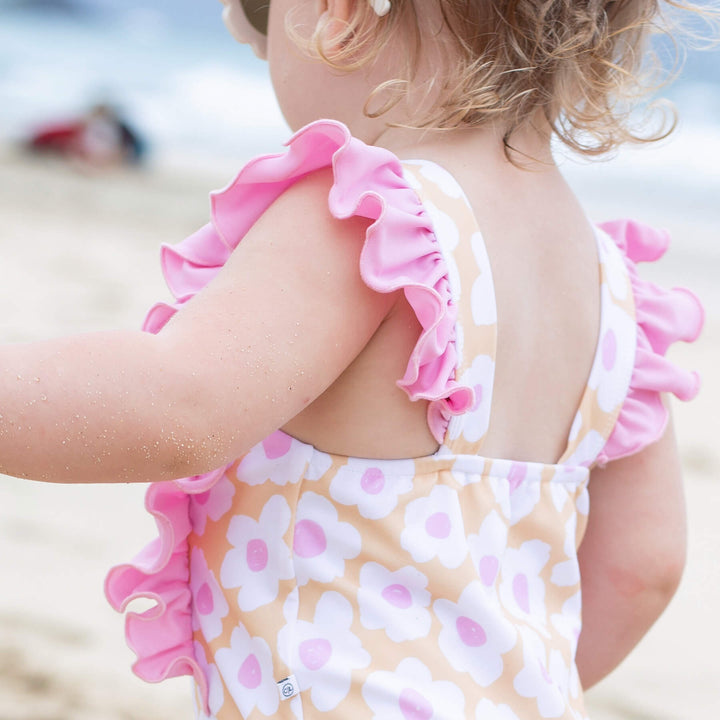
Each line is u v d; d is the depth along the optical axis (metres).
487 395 1.54
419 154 1.63
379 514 1.51
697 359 9.21
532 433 1.65
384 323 1.51
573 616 1.70
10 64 24.50
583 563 1.91
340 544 1.52
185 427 1.36
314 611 1.51
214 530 1.60
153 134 20.81
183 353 1.38
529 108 1.64
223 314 1.41
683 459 6.59
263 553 1.55
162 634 1.63
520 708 1.52
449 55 1.60
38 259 10.14
